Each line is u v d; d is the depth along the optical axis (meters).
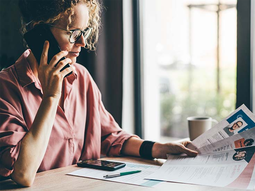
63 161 1.19
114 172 1.02
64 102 1.21
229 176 0.87
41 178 0.98
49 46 1.04
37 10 1.05
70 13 1.03
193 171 0.96
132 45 2.17
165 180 0.91
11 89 1.06
